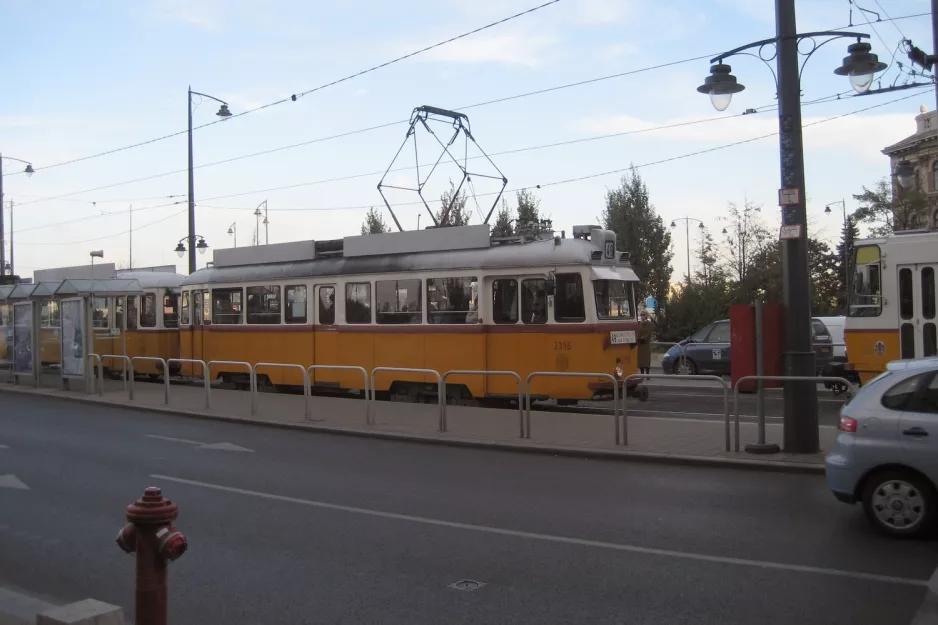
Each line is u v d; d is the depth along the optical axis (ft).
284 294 63.72
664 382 82.28
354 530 25.36
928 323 49.60
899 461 23.12
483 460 37.40
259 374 65.67
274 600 19.24
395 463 36.86
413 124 64.59
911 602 18.20
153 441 43.68
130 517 14.43
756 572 20.57
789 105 35.12
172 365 81.82
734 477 32.45
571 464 36.04
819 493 29.32
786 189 35.24
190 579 20.84
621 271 52.80
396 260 57.16
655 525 25.36
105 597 19.98
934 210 143.43
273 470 35.37
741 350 36.42
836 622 17.11
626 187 144.36
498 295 52.85
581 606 18.40
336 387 60.75
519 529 25.16
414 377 55.47
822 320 71.82
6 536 25.25
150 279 82.17
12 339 79.82
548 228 55.21
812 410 35.27
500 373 42.52
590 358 49.67
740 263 138.31
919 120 183.93
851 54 36.94
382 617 17.99
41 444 42.75
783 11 35.12
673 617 17.58
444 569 21.34
